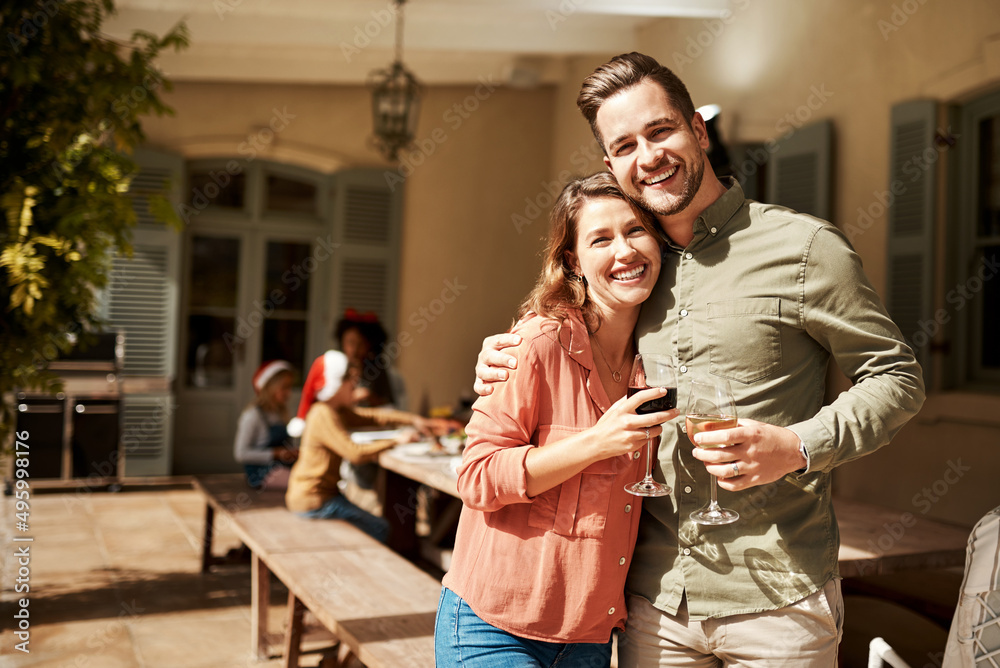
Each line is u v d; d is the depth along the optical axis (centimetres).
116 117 378
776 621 142
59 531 551
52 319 373
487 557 148
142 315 727
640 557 156
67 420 673
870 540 250
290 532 361
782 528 143
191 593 429
